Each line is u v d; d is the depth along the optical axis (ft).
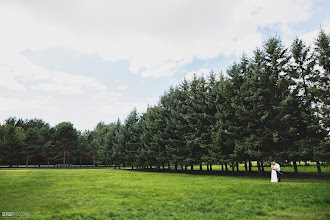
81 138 236.63
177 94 115.14
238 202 31.81
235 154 74.79
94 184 54.03
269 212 26.68
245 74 86.48
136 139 140.26
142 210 28.73
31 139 213.46
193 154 96.99
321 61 65.26
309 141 65.46
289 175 74.69
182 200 33.81
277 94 75.36
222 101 88.94
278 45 76.84
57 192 41.75
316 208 27.84
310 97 67.31
